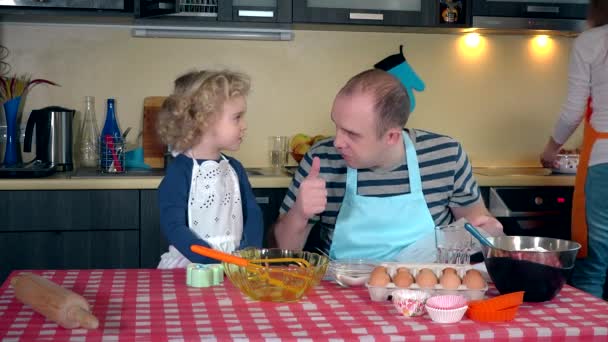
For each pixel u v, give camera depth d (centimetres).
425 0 327
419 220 199
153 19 317
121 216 295
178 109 218
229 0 315
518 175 320
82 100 340
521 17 331
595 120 278
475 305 137
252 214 229
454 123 367
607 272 316
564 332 131
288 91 354
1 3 299
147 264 299
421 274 153
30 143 312
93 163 341
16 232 289
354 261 172
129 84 342
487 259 154
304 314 140
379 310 143
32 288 140
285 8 319
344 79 356
